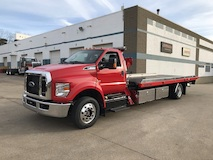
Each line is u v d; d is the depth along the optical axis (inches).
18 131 193.2
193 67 1141.7
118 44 719.7
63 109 189.6
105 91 232.1
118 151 151.1
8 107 294.2
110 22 748.6
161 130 201.6
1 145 159.3
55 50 1105.4
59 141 169.6
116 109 243.6
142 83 284.7
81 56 245.6
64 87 190.7
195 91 590.2
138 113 276.5
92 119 210.8
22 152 147.0
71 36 964.0
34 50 1322.6
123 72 256.7
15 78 927.7
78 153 146.8
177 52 948.6
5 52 1807.3
